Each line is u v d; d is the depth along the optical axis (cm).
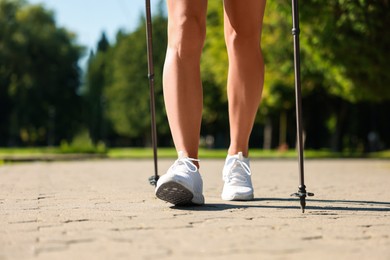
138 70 6031
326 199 505
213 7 3131
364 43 1263
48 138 6919
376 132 4678
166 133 6203
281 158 2467
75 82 6350
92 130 7225
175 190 408
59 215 385
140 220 361
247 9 463
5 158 2102
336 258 253
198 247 276
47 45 6050
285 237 304
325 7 1216
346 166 1519
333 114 4344
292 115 4503
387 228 337
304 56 1756
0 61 5903
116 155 2698
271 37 2642
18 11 6159
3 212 403
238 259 250
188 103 432
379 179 865
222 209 414
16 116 6012
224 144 6294
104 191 582
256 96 473
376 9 1167
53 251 267
